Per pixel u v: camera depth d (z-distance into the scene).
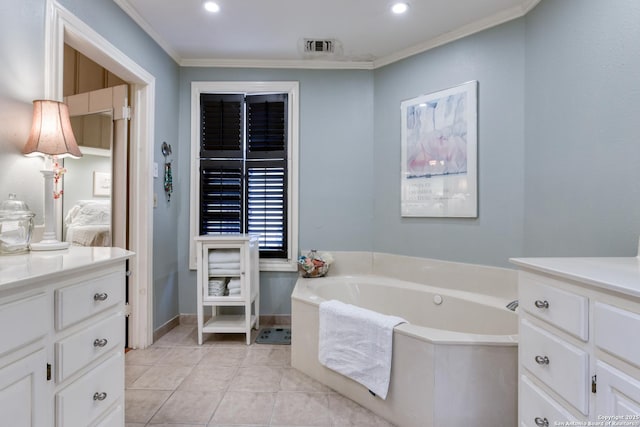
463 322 2.35
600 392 0.89
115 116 2.53
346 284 2.87
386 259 3.03
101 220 2.74
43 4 1.56
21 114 1.45
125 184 2.52
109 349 1.20
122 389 1.26
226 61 3.08
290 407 1.81
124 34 2.24
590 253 1.67
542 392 1.12
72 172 2.75
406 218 2.88
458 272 2.55
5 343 0.80
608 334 0.86
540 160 2.05
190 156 3.11
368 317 1.81
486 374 1.52
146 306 2.56
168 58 2.88
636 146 1.42
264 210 3.16
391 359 1.69
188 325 3.07
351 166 3.15
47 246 1.33
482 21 2.40
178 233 3.08
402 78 2.91
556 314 1.06
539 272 1.15
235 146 3.15
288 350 2.55
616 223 1.52
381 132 3.07
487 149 2.39
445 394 1.52
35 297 0.89
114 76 2.94
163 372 2.18
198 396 1.90
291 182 3.13
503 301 2.26
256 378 2.12
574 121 1.78
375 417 1.73
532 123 2.13
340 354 1.92
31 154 1.42
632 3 1.43
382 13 2.36
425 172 2.75
